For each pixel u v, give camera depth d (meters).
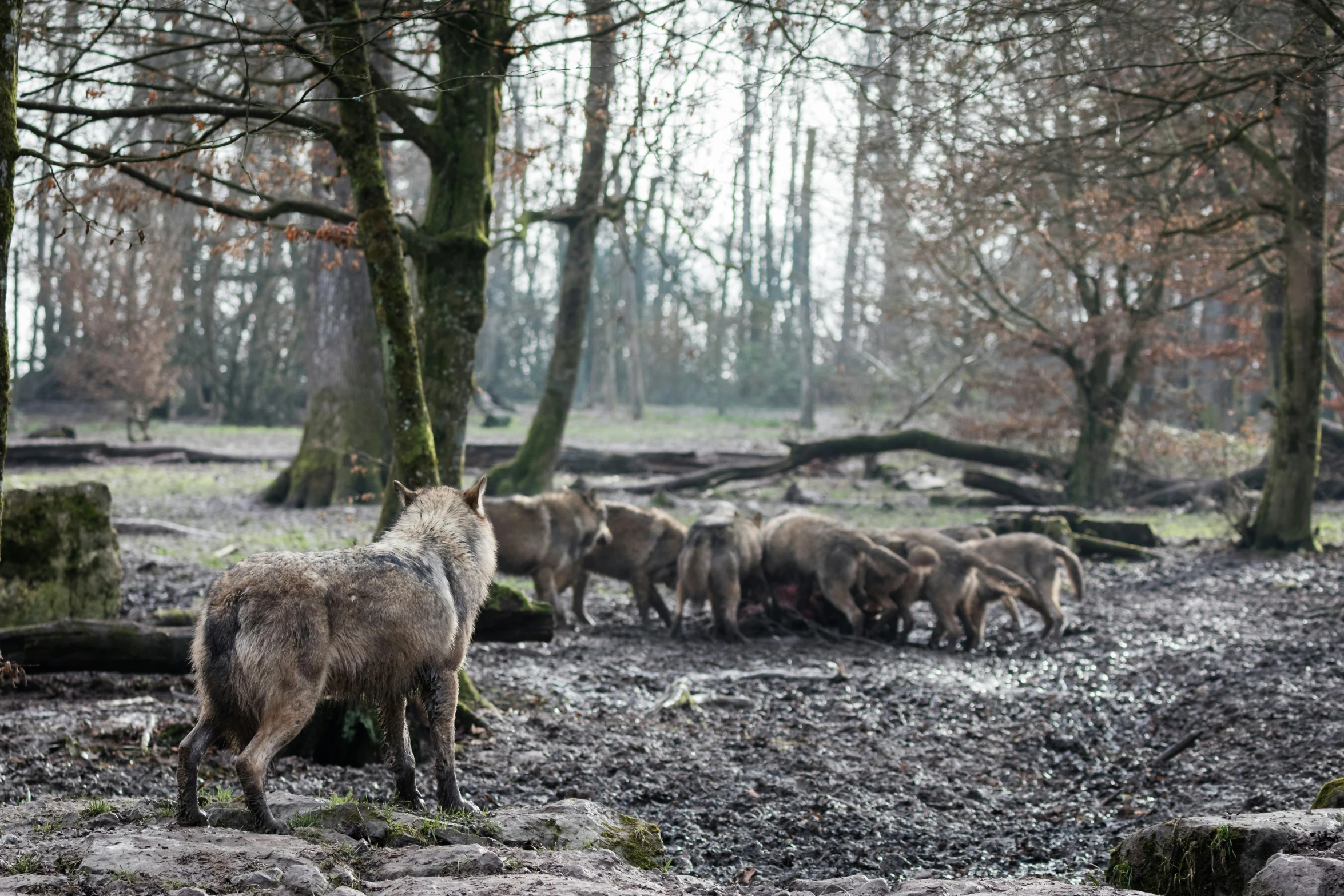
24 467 30.30
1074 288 25.16
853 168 20.69
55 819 4.54
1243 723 8.14
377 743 7.09
